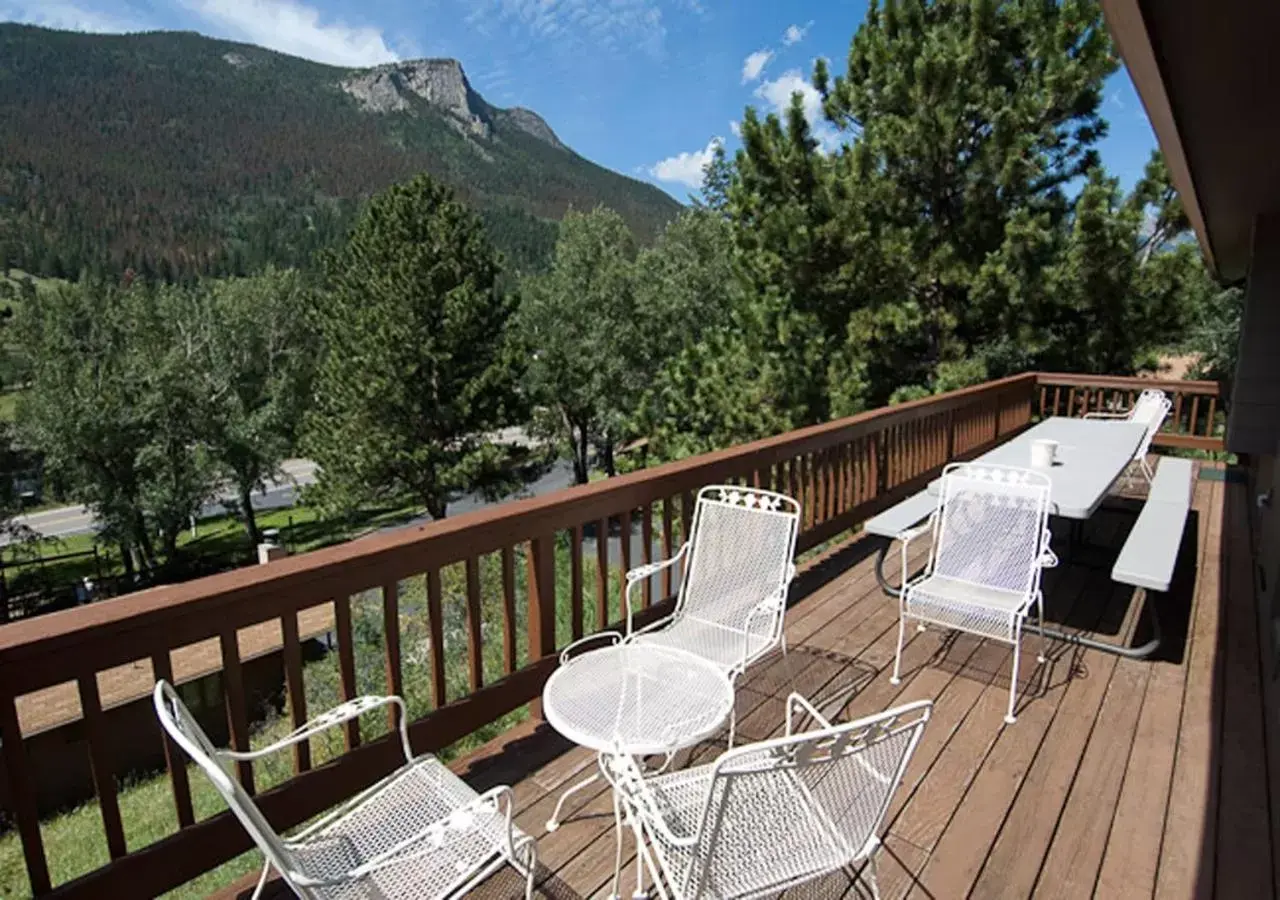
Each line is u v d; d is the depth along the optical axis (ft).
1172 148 9.62
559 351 76.43
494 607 20.42
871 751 4.41
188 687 31.89
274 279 96.32
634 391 74.59
